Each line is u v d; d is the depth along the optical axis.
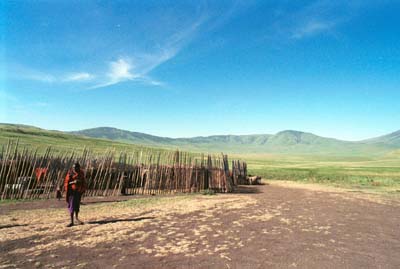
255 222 11.18
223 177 22.08
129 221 10.80
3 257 6.85
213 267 6.48
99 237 8.59
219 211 13.40
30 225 9.82
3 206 13.27
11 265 6.38
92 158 20.03
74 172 10.06
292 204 16.02
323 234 9.59
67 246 7.73
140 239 8.50
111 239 8.43
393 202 17.17
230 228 10.09
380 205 16.05
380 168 55.09
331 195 20.30
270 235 9.30
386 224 11.34
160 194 19.61
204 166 22.73
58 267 6.32
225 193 21.12
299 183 30.38
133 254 7.22
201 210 13.55
